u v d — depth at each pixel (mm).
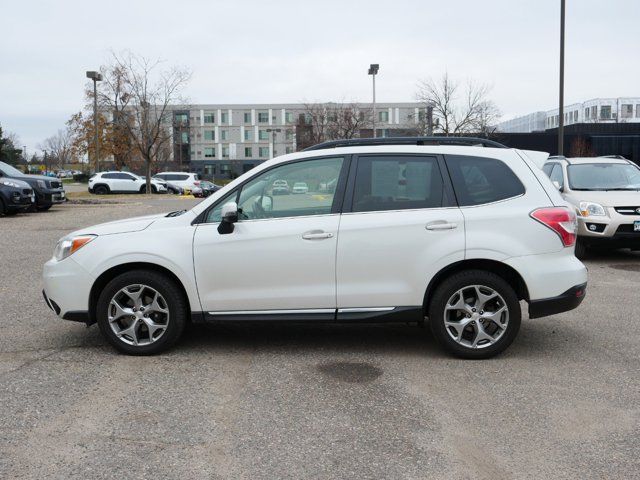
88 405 4176
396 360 5180
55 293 5262
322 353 5375
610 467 3338
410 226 5039
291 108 106062
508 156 5242
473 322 5125
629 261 10680
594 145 54094
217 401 4266
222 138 106562
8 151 86500
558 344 5648
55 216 19047
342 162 5227
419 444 3615
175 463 3375
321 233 5059
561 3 22828
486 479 3215
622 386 4566
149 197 34500
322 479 3211
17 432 3746
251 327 6250
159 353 5316
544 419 3971
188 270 5113
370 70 37062
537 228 5055
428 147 5227
